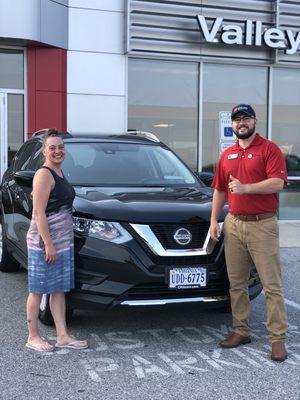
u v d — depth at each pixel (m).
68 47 11.09
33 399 3.59
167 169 6.20
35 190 4.29
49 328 5.02
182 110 12.09
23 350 4.48
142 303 4.45
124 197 5.00
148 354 4.43
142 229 4.49
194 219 4.62
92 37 11.21
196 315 5.49
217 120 12.30
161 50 11.63
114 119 11.47
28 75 10.91
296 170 12.89
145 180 5.89
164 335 4.90
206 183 6.50
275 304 4.34
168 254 4.47
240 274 4.60
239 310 4.65
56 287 4.40
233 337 4.65
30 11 10.34
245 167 4.38
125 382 3.88
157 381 3.90
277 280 4.39
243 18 12.02
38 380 3.90
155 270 4.45
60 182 4.38
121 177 5.84
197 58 11.88
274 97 12.62
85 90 11.24
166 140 12.03
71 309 4.89
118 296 4.42
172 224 4.55
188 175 6.27
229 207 4.55
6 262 7.13
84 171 5.82
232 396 3.67
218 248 4.71
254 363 4.26
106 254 4.43
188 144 12.17
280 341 4.34
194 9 11.74
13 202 6.26
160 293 4.53
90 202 4.74
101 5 11.23
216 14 11.87
